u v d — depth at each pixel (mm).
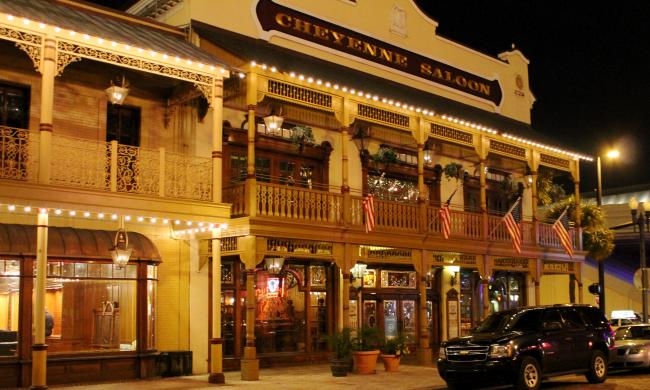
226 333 20125
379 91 21328
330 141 22922
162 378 17891
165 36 18516
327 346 22391
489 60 29312
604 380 17922
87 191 15125
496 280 29531
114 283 17562
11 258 15852
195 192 17172
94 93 18078
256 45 20078
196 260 19312
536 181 27828
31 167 15156
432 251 22734
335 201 19953
